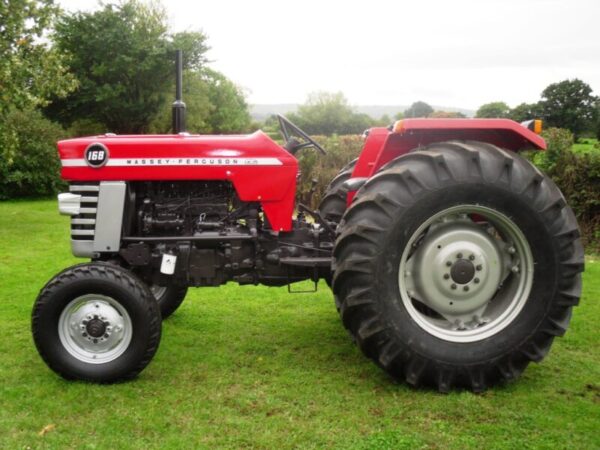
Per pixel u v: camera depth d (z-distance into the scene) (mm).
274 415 2830
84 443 2574
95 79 26078
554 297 3143
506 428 2707
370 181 3111
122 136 3576
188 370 3424
